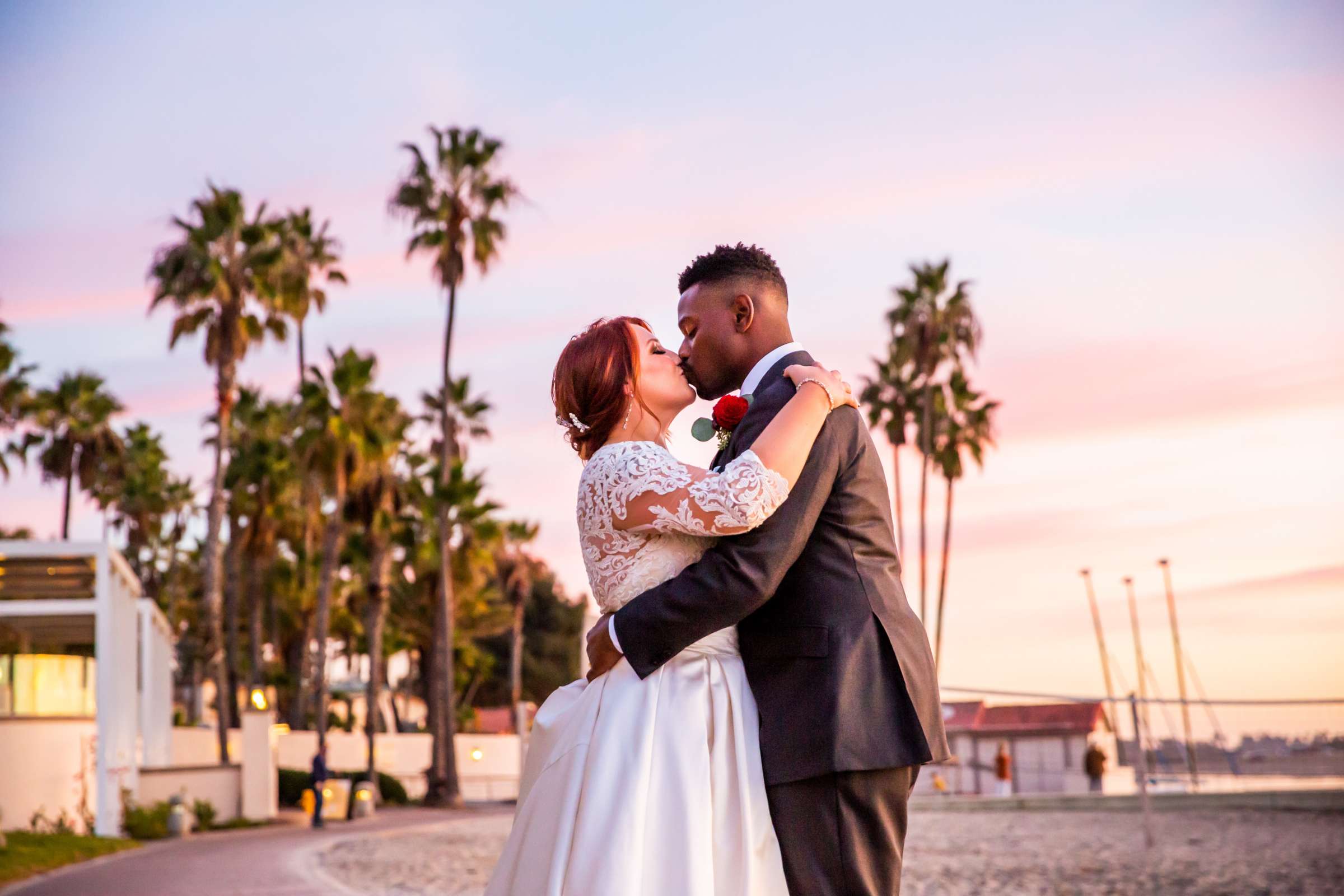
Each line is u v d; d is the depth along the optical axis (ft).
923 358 133.08
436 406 149.89
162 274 110.93
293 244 125.29
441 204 113.19
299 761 134.00
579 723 8.72
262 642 169.99
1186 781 90.43
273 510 133.69
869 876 8.08
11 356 141.38
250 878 43.70
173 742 104.68
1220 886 42.98
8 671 63.05
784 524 8.16
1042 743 156.66
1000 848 58.18
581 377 9.18
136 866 49.01
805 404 8.37
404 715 195.21
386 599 135.33
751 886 8.07
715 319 9.31
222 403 113.39
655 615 8.28
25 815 61.67
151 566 190.90
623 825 8.14
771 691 8.42
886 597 8.43
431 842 66.28
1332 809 80.43
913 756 8.15
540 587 211.82
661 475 8.40
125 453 166.09
